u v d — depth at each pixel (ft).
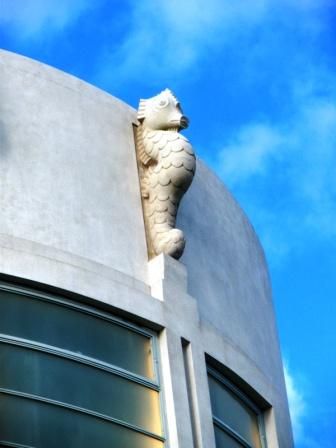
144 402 64.64
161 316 66.80
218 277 73.46
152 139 71.15
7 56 70.59
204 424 65.46
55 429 61.67
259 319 76.54
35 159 68.03
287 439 73.10
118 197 69.82
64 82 71.67
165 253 68.95
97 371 64.13
